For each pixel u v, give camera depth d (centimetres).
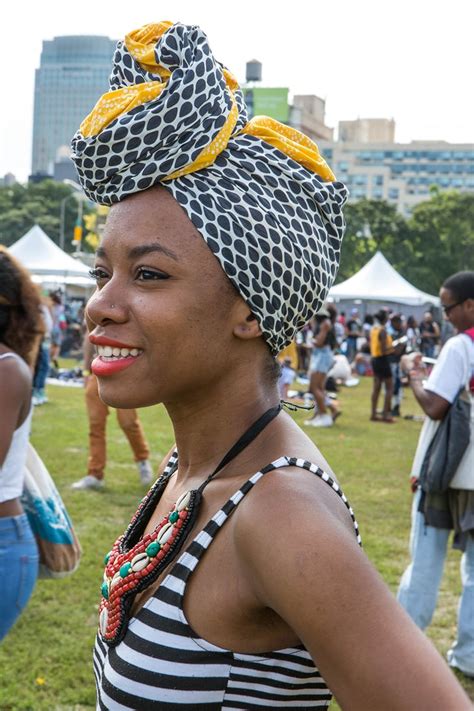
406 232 6656
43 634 453
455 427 392
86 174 124
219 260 118
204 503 122
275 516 106
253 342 126
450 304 406
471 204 6681
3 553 264
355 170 14812
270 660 112
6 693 388
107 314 120
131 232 120
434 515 410
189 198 119
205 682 112
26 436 273
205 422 129
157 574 120
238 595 110
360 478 881
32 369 279
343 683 97
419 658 94
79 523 643
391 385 1359
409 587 414
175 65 122
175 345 119
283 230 122
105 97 121
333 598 98
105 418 758
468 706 92
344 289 2811
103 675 122
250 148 124
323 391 1267
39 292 280
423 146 16362
